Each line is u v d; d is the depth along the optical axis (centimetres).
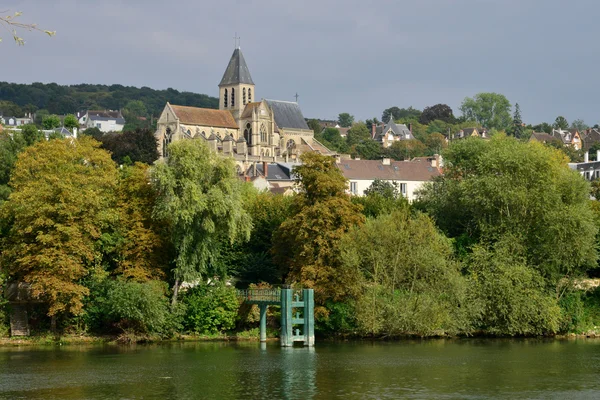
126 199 8694
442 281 8294
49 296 7938
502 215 9225
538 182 9088
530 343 8225
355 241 8375
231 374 6238
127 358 7062
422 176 19088
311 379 6050
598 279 9975
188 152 8331
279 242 8969
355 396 5431
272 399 5344
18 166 8325
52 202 7969
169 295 8506
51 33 2550
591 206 10625
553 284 8869
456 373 6319
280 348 7762
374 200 11500
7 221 8438
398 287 8444
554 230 8750
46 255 7762
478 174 9856
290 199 10175
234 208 8331
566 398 5406
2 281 7962
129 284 7969
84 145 8688
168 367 6588
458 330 8506
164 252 8612
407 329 8250
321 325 8450
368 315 8150
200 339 8388
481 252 8719
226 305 8444
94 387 5725
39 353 7394
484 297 8494
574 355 7294
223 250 9275
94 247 8288
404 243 8406
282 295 7938
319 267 8412
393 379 6047
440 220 10219
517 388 5716
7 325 8244
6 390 5634
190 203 8150
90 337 8256
